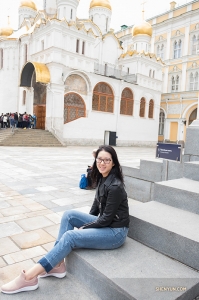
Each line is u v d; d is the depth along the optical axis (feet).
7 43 87.25
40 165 33.32
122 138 85.87
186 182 12.64
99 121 77.97
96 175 8.87
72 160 39.86
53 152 50.96
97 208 9.26
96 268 7.41
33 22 91.25
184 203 10.77
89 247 8.10
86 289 7.80
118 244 8.27
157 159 18.80
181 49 101.96
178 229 8.48
